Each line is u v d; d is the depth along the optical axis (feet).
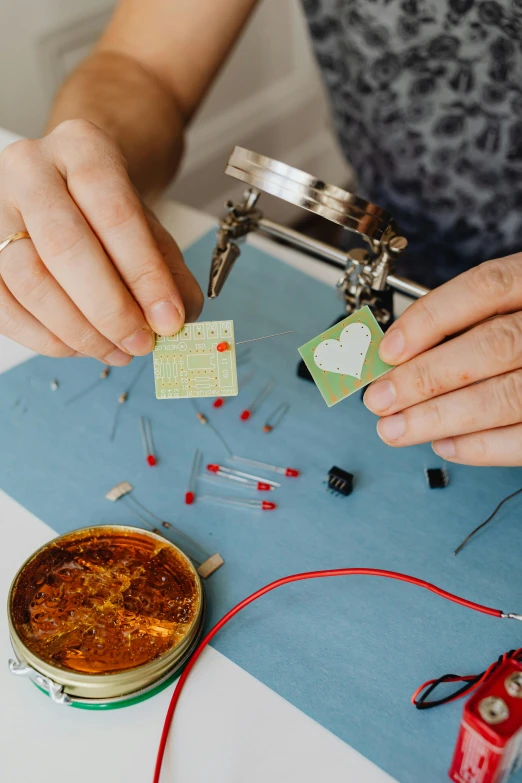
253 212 1.32
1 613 1.10
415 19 1.54
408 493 1.25
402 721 1.01
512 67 1.51
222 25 1.76
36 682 1.01
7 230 1.12
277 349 1.47
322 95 3.53
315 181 1.09
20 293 1.09
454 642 1.08
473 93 1.58
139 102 1.62
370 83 1.67
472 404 1.05
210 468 1.27
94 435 1.33
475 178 1.67
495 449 1.08
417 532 1.20
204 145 3.10
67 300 1.09
